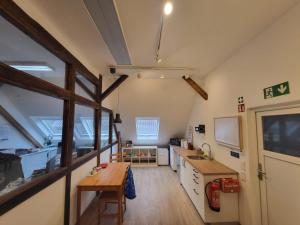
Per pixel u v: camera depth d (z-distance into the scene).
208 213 2.73
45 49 1.94
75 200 2.55
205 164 3.37
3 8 1.26
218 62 3.31
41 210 1.74
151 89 5.02
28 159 2.08
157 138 6.94
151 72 3.87
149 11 1.72
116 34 2.03
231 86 3.01
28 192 1.52
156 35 2.21
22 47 1.93
